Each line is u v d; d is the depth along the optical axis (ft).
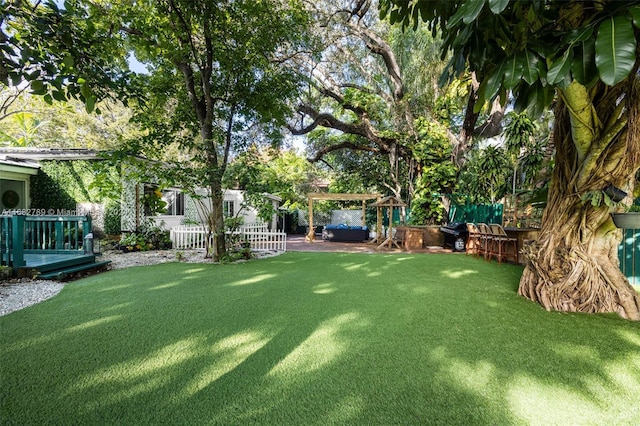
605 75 5.88
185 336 9.29
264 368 7.43
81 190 33.68
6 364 7.60
